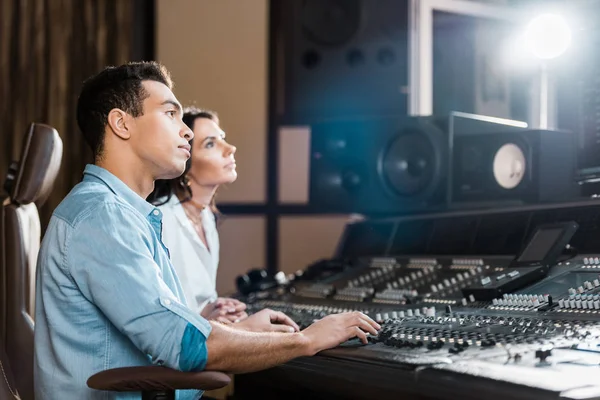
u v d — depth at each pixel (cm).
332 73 338
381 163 266
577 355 129
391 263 239
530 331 145
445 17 334
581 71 214
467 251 226
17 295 196
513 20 326
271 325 188
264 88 405
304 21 340
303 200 403
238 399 220
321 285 239
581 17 216
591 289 167
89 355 143
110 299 135
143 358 145
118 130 154
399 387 134
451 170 249
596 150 209
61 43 402
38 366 148
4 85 402
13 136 400
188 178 235
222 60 409
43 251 146
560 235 191
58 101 400
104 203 143
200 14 410
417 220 250
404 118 260
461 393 123
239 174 407
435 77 354
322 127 283
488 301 183
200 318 137
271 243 404
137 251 139
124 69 156
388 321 174
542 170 225
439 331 155
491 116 349
